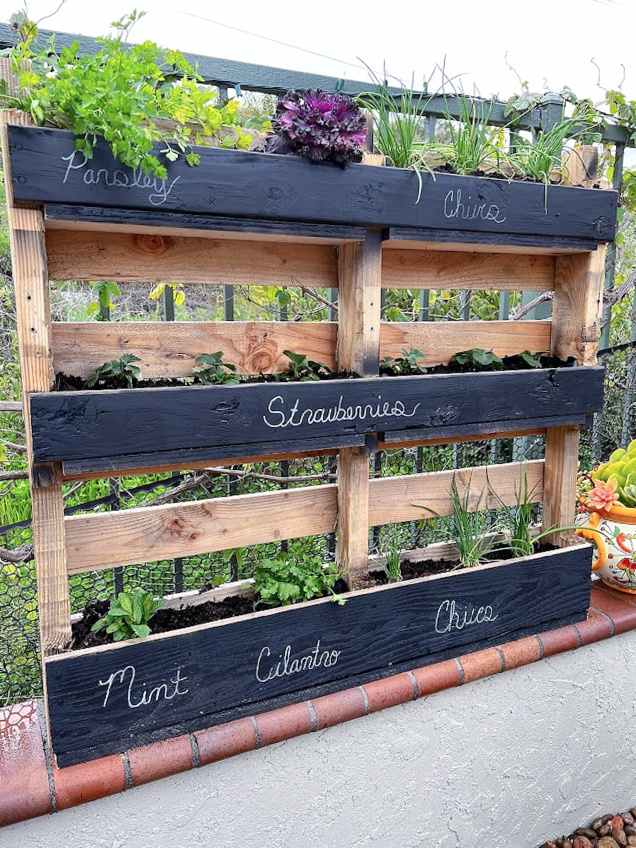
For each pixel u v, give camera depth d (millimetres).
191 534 1381
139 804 1222
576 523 1965
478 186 1360
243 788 1318
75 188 1002
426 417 1391
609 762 1862
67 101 967
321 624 1345
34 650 1572
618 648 1801
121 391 1077
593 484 1958
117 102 949
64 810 1160
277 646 1304
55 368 1238
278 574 1430
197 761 1225
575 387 1586
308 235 1224
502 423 1498
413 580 1456
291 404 1233
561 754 1759
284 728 1302
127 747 1196
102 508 1876
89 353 1265
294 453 1479
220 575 1686
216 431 1168
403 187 1279
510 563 1574
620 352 2451
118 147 986
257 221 1167
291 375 1426
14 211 1007
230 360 1394
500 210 1397
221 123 1172
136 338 1299
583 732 1784
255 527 1450
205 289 3236
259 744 1284
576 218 1500
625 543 1811
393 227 1300
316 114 1154
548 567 1637
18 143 957
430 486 1665
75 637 1233
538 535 1802
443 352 1646
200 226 1116
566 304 1691
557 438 1743
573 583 1688
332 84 1628
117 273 1231
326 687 1379
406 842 1547
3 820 1092
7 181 993
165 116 1085
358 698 1383
